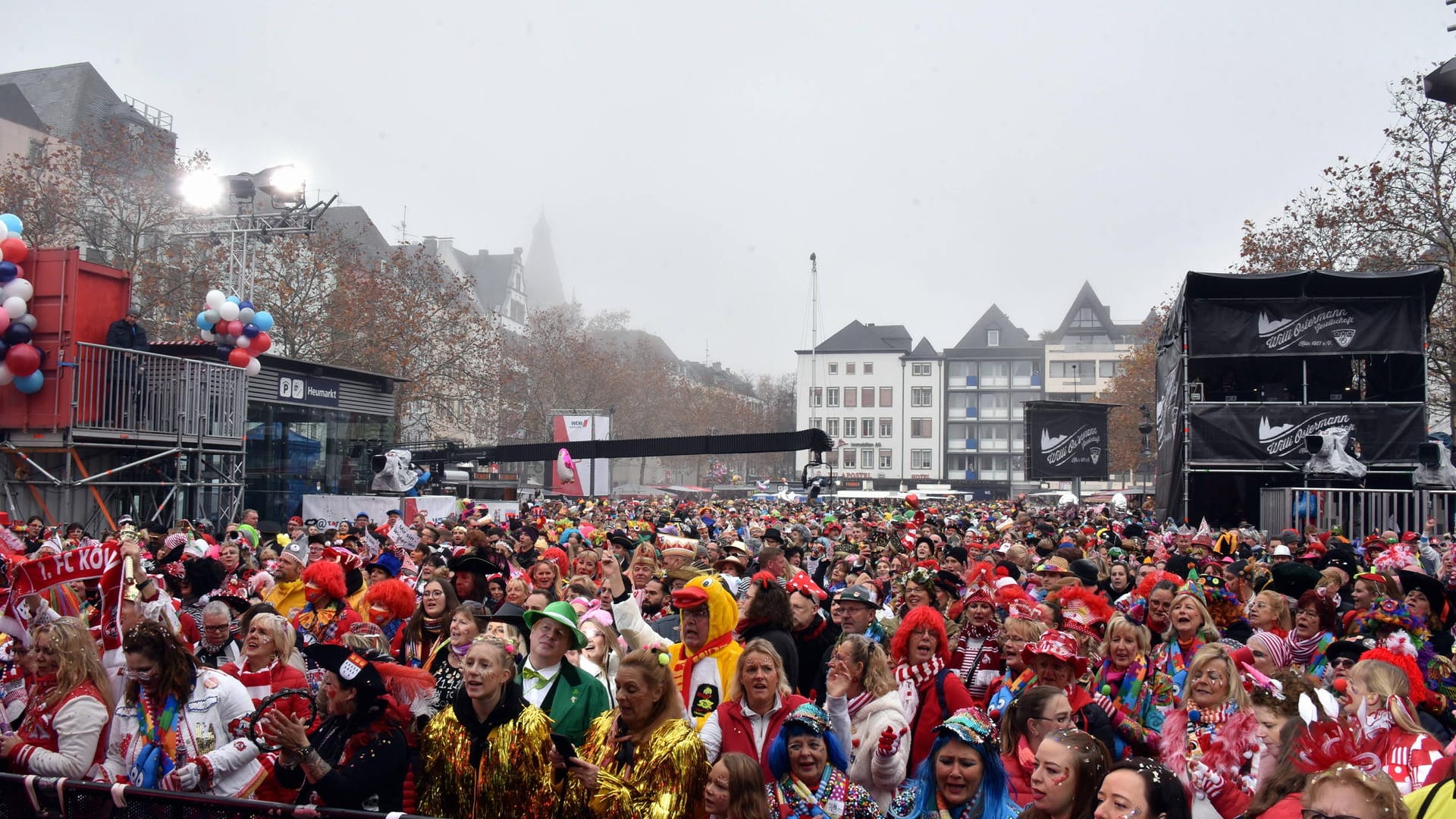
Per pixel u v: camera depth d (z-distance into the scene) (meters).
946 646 6.11
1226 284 26.23
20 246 19.53
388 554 11.32
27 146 54.19
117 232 42.62
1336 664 6.92
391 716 4.96
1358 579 8.80
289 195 31.30
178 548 11.56
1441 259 33.75
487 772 4.62
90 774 5.45
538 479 75.00
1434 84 11.51
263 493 25.98
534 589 8.87
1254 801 4.66
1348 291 26.16
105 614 6.32
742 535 19.44
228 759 5.34
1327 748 4.57
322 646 4.94
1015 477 112.44
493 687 4.64
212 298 22.84
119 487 22.08
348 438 28.98
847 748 5.48
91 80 61.44
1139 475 94.19
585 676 5.58
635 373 94.00
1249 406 26.19
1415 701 6.41
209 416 22.58
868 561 13.23
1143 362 63.38
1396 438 25.30
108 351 20.92
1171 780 3.72
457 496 30.88
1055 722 4.89
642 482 93.06
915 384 115.50
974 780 4.80
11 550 9.29
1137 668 6.60
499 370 57.84
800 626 7.73
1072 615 7.62
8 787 5.16
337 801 4.73
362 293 44.91
